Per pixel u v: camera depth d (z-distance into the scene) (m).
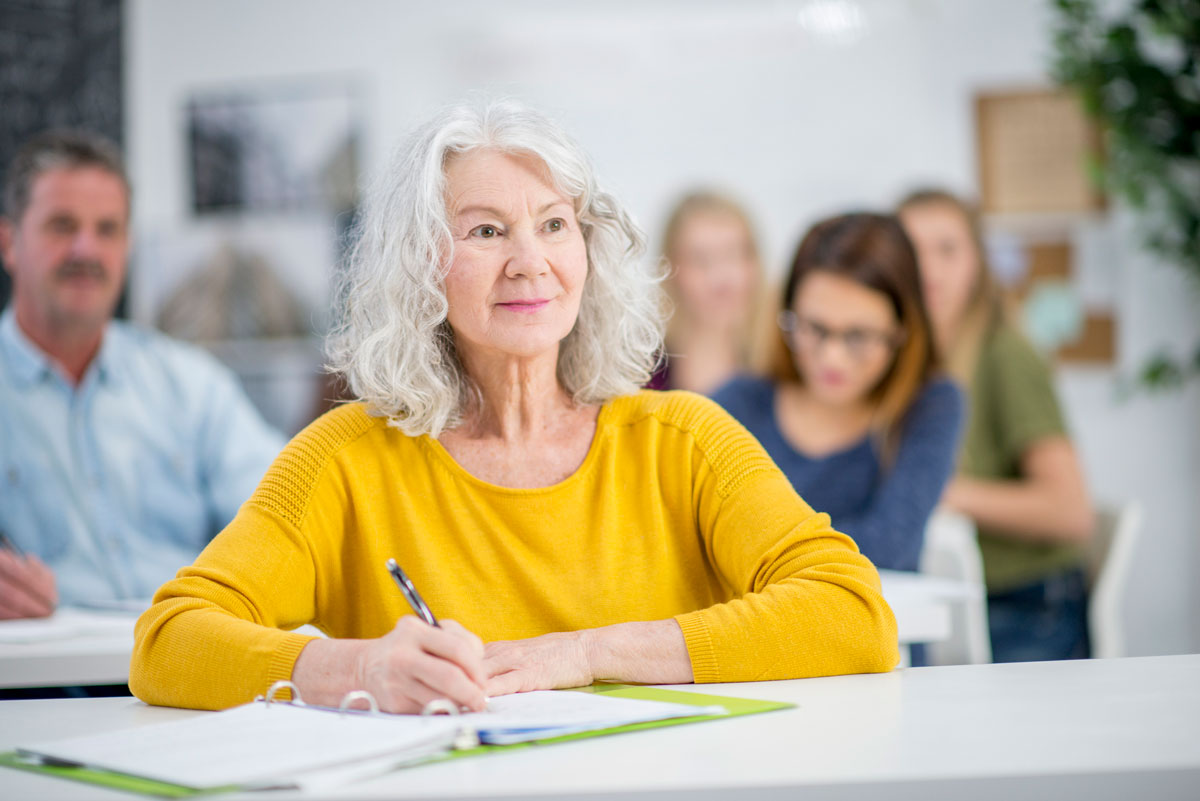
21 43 3.97
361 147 4.17
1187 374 3.64
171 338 4.16
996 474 3.47
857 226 2.42
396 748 0.73
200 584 1.12
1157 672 1.02
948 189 3.64
